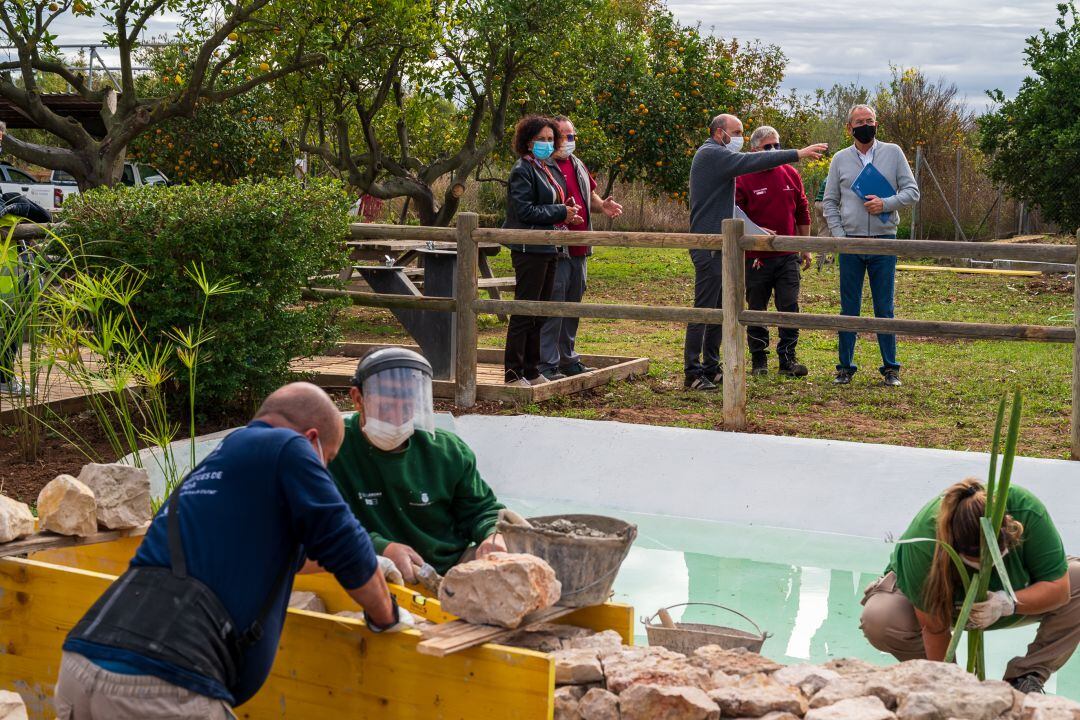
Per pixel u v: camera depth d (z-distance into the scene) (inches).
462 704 123.3
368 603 120.4
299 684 132.0
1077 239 254.5
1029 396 325.4
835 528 253.6
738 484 267.6
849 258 339.6
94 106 597.9
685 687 132.0
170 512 110.4
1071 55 749.3
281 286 303.9
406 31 540.7
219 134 719.1
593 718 131.1
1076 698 179.0
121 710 101.5
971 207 930.7
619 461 280.5
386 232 326.3
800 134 1172.5
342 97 580.4
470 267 309.1
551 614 135.9
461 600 129.3
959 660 190.7
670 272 660.1
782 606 211.3
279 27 504.7
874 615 175.2
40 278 267.3
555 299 335.0
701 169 334.6
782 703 135.2
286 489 111.0
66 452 277.0
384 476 164.1
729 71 826.2
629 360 375.2
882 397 324.2
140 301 286.0
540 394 314.0
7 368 278.7
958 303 536.1
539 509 273.4
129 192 295.0
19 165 1066.7
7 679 145.6
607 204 347.6
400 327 493.4
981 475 248.8
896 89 1027.3
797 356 403.2
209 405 307.6
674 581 224.8
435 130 751.7
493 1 582.9
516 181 312.3
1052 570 160.2
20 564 143.3
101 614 105.2
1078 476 243.9
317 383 337.7
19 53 503.5
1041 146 756.0
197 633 104.5
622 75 797.9
